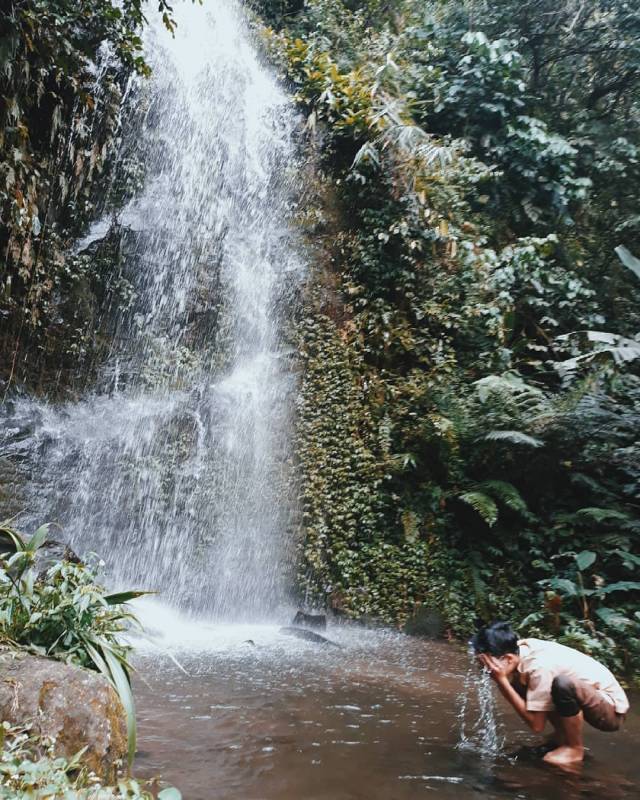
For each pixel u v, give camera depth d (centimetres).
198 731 327
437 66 1073
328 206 955
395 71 1019
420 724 373
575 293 949
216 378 838
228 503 768
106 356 766
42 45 598
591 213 1099
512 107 1062
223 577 736
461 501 794
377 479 780
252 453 800
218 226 908
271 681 440
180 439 763
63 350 733
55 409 711
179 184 883
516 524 783
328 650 570
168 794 207
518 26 1138
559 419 748
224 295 879
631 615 669
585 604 668
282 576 751
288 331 871
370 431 813
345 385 831
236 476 784
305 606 740
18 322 698
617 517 733
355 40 1102
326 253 930
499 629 337
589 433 743
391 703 414
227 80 998
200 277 861
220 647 539
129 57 675
